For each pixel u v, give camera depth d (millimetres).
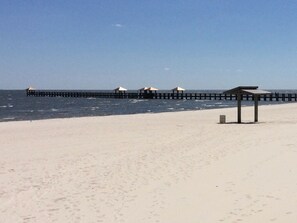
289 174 8562
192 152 12305
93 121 27188
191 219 6027
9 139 17188
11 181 9000
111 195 7566
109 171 9844
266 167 9367
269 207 6387
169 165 10281
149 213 6395
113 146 14570
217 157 11125
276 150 11773
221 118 24312
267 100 76688
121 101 84375
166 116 32188
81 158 12031
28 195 7730
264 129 18891
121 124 24500
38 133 19578
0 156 12656
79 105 66438
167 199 7137
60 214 6492
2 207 6953
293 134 15930
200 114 34469
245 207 6457
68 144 15414
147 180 8672
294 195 6984
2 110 51281
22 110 51344
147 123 25109
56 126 23359
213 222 5844
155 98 88062
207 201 6902
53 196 7621
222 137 16016
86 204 7020
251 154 11281
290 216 5926
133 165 10523
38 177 9375
